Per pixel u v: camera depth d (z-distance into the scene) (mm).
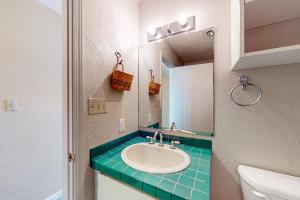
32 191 1567
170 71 1319
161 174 766
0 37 1329
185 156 979
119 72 1104
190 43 1227
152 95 1404
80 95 891
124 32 1266
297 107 875
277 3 745
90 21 955
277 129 924
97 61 1005
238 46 794
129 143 1254
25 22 1512
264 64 904
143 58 1443
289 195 729
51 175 1754
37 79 1618
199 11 1195
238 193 1051
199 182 696
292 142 890
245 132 1016
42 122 1664
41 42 1660
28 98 1534
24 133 1504
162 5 1357
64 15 905
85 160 924
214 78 1125
